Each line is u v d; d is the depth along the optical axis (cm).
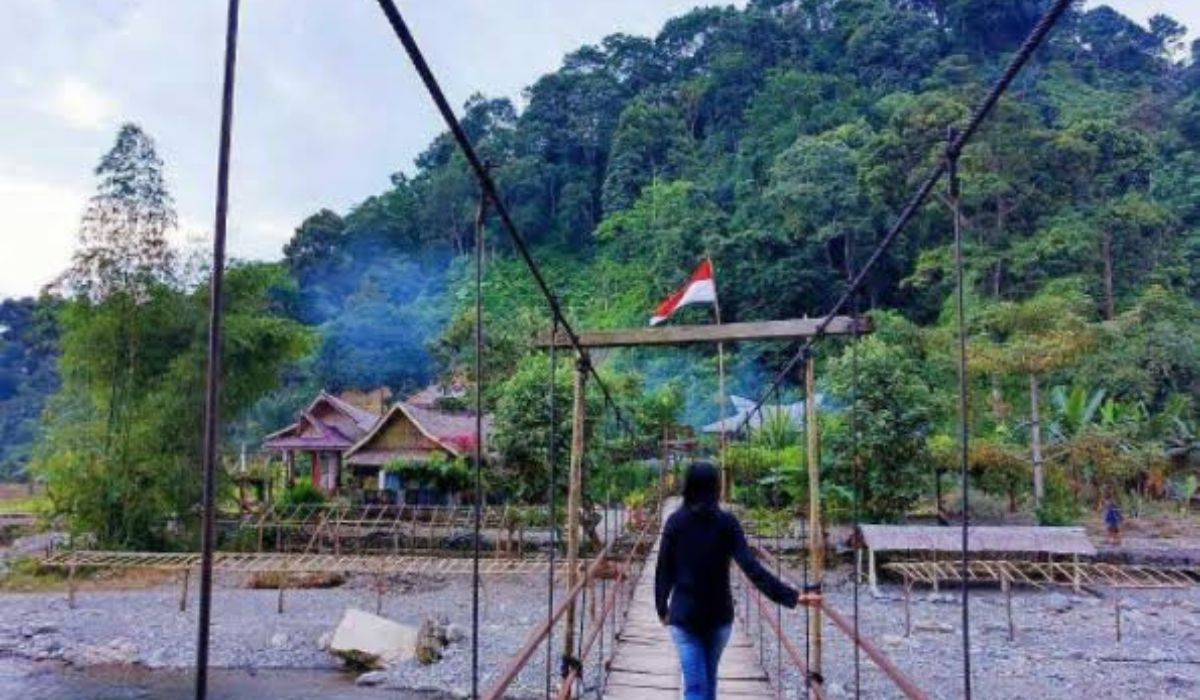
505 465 2039
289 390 5056
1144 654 1357
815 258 5038
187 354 2200
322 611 1778
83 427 2222
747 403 3659
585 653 654
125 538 2148
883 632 1497
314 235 7088
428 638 1404
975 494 2328
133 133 2214
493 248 7056
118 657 1444
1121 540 2144
